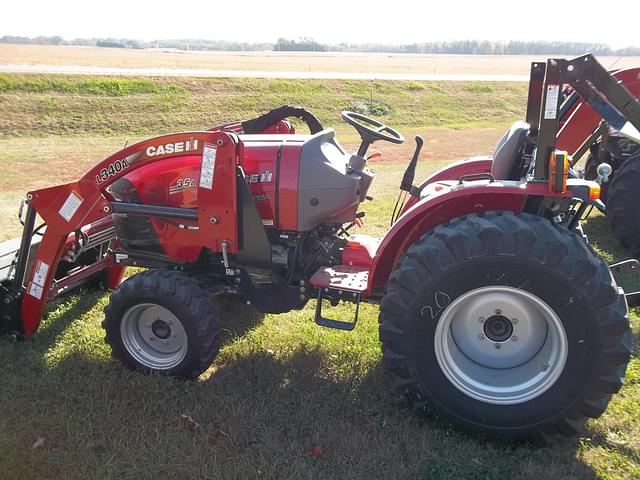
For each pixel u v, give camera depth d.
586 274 2.84
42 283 4.09
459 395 3.10
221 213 3.67
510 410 3.04
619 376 2.91
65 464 2.96
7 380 3.74
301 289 3.90
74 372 3.80
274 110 4.48
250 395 3.53
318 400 3.49
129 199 3.96
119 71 29.36
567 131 5.27
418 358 3.13
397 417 3.31
